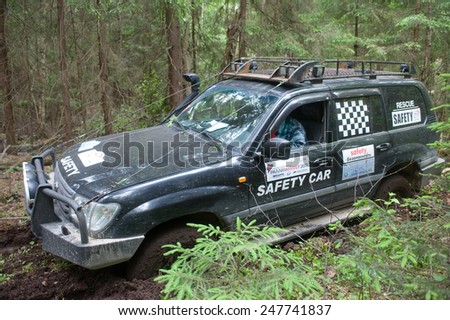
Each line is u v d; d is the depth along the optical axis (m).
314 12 11.96
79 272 3.96
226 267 2.70
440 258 2.68
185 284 2.47
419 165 5.47
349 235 3.36
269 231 2.86
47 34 10.77
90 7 8.46
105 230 3.45
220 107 4.81
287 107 4.31
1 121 12.59
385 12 11.75
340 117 4.70
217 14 12.26
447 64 12.04
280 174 4.24
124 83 11.77
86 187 3.69
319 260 3.99
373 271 2.63
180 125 4.92
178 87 10.20
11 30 10.86
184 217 3.88
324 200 4.66
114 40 12.02
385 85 5.17
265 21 11.42
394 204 5.22
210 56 12.19
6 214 5.55
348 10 12.85
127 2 9.00
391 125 5.20
